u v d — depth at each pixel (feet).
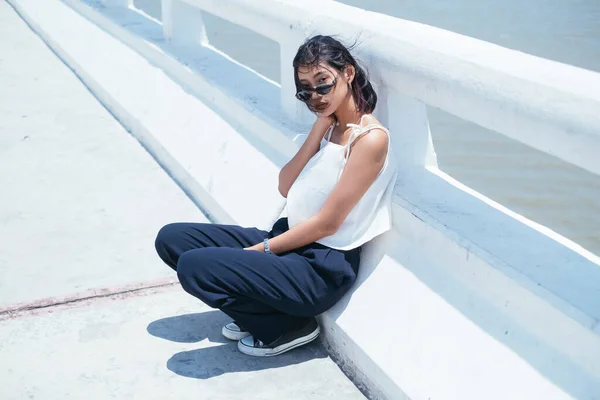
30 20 29.35
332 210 9.57
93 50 23.13
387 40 10.12
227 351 10.45
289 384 9.78
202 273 9.55
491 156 23.82
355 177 9.49
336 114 9.89
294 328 10.25
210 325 11.04
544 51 32.22
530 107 7.93
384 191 9.98
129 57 20.98
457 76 8.91
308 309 9.90
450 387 8.50
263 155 13.80
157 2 42.45
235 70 16.79
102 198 15.26
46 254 13.14
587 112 7.36
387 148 9.59
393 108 10.43
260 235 10.69
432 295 9.30
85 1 25.41
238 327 10.67
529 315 8.14
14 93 21.84
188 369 10.07
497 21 37.91
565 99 7.58
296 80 9.69
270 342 10.22
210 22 37.06
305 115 13.23
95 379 9.86
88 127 19.20
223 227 10.61
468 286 8.98
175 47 19.01
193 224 10.55
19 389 9.66
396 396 9.04
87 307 11.49
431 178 10.50
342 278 9.92
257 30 14.06
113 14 23.53
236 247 10.59
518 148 24.40
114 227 14.07
